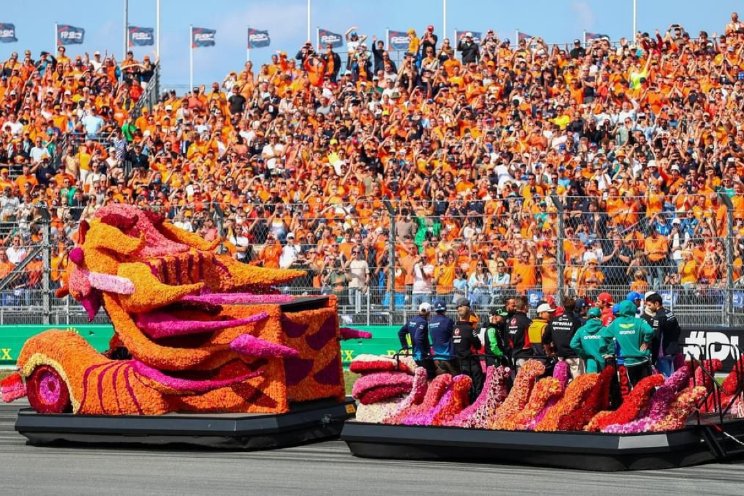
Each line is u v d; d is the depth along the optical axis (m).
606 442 20.48
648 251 34.66
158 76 58.88
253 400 23.67
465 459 21.83
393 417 22.41
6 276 39.31
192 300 24.09
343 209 40.41
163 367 23.72
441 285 36.69
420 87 53.38
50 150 52.41
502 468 21.00
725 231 34.31
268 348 23.03
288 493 18.86
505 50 54.50
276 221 38.75
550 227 35.66
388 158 47.56
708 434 21.22
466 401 22.55
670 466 20.67
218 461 21.95
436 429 21.97
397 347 36.69
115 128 54.88
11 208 46.72
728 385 23.25
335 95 54.69
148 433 23.44
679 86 49.50
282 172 48.09
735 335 33.50
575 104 49.59
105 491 19.20
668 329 25.70
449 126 48.50
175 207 40.22
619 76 50.59
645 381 20.73
